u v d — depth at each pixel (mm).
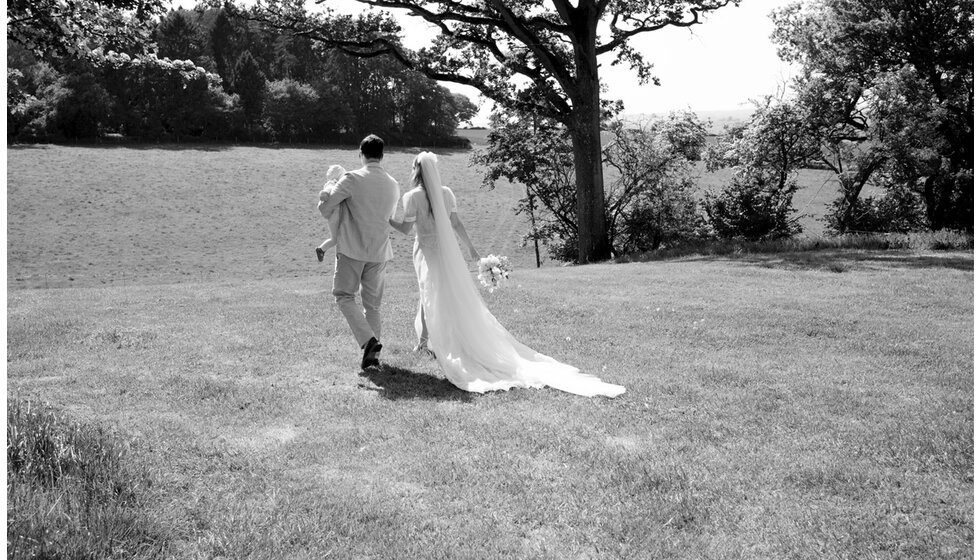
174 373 6488
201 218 61438
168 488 4070
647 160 34000
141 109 106312
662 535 3619
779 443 4816
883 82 31750
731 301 11188
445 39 29594
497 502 3973
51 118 95062
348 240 6723
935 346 8031
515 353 6766
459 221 7012
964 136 33062
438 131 129125
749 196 29578
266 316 9406
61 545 3223
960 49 32656
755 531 3664
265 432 5035
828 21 34875
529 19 28266
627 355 7457
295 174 82375
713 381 6395
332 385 6227
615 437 4973
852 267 16000
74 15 9125
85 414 5281
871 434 4949
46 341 7746
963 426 5047
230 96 115500
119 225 57750
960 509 3848
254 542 3490
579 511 3859
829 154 35969
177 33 121062
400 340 7996
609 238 34562
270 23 29031
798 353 7684
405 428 5098
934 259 17266
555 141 34531
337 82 125375
